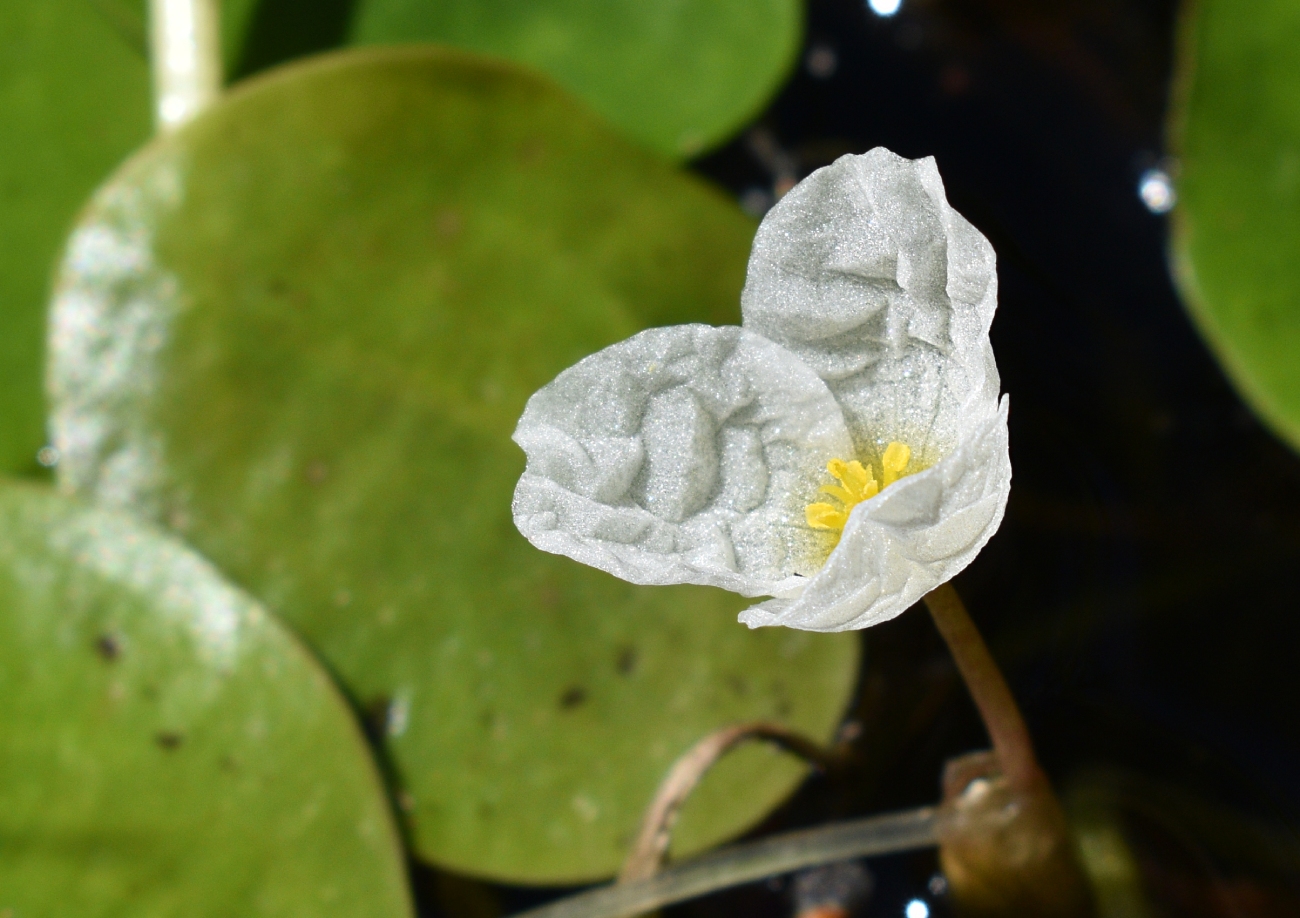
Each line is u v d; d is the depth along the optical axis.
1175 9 0.23
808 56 0.23
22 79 0.22
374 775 0.20
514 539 0.21
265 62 0.23
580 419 0.19
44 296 0.22
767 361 0.19
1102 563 0.22
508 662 0.21
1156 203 0.22
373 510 0.21
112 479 0.21
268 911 0.20
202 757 0.20
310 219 0.21
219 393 0.21
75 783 0.20
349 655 0.21
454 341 0.21
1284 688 0.21
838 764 0.21
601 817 0.21
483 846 0.21
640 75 0.22
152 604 0.21
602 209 0.22
